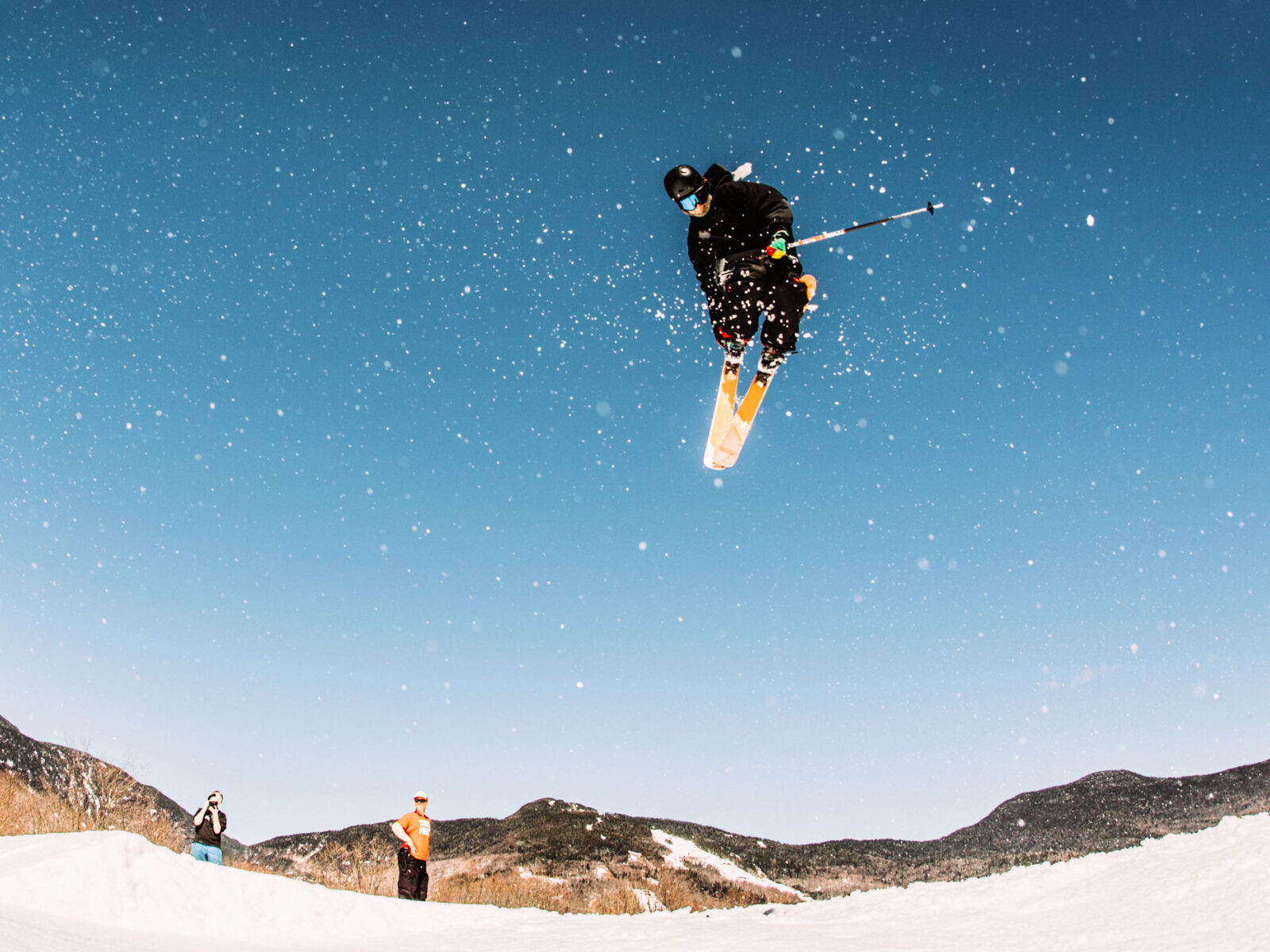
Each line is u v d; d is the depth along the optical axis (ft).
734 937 14.15
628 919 20.51
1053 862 15.52
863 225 14.57
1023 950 10.80
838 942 12.57
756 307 14.46
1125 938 10.44
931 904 14.48
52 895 15.31
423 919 20.80
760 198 14.43
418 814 29.73
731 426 14.73
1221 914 10.28
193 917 16.79
